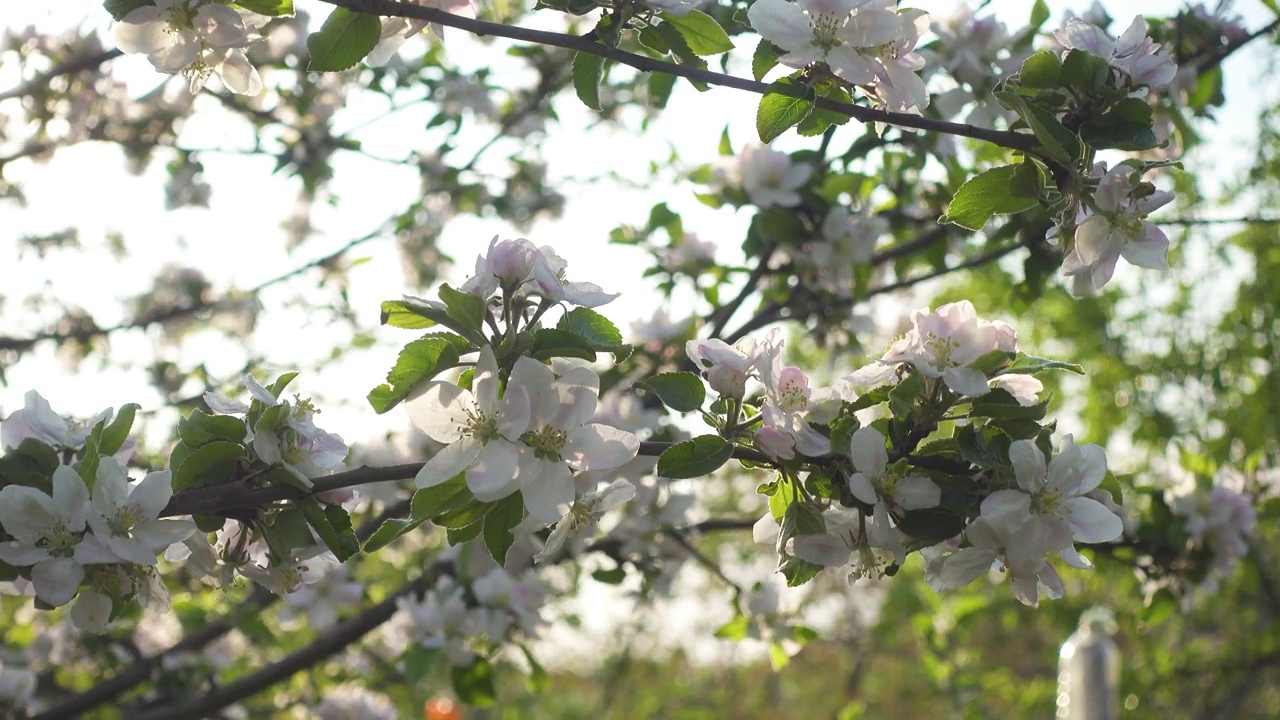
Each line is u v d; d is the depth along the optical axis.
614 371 3.93
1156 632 9.73
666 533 4.07
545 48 4.97
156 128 4.95
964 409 1.92
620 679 15.83
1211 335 10.39
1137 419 10.51
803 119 2.05
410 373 1.76
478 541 3.72
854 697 15.26
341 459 1.96
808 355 8.42
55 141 4.79
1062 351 11.29
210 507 1.83
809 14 2.01
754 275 4.24
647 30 2.04
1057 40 2.10
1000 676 8.92
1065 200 1.98
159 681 4.27
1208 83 3.70
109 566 1.83
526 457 1.75
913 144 3.91
